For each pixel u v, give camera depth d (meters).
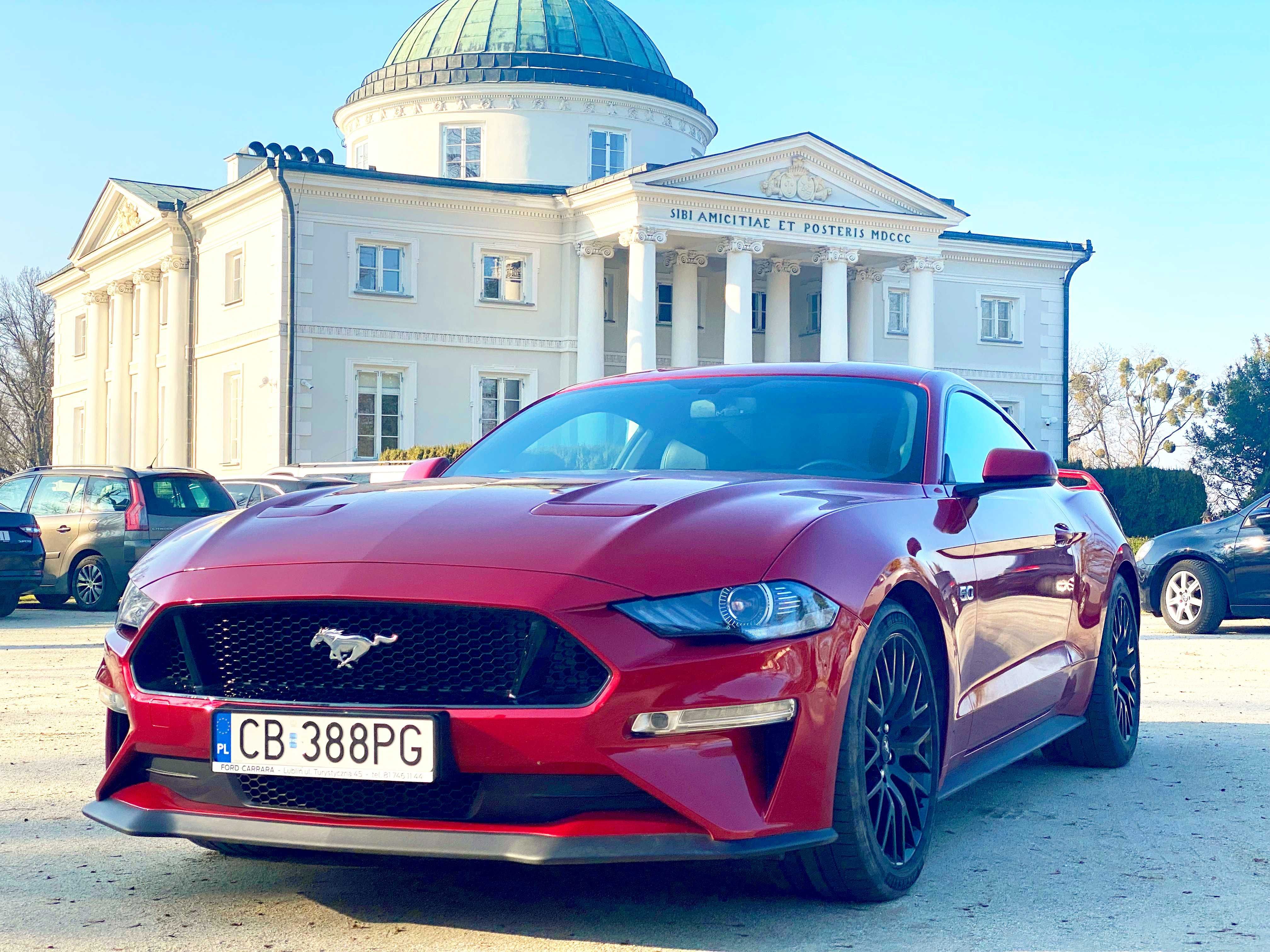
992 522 4.09
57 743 5.74
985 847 3.93
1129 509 32.16
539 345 33.81
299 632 3.05
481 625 2.92
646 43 40.16
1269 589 10.95
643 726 2.81
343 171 31.11
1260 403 45.34
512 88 36.84
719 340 38.03
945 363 39.81
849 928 3.10
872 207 34.84
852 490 3.62
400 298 32.22
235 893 3.44
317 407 31.36
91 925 3.15
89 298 45.06
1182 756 5.52
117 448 41.72
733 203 32.81
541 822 2.87
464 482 3.76
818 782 3.02
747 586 2.96
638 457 4.13
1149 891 3.45
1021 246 40.44
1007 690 4.10
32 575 13.30
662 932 3.07
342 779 2.94
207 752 3.08
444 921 3.17
